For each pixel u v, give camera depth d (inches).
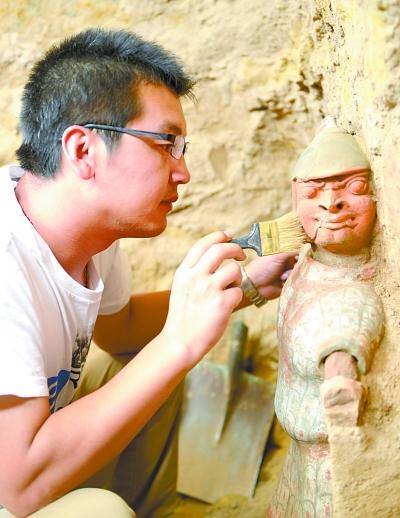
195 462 74.5
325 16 51.9
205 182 77.0
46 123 46.9
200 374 78.3
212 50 71.2
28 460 44.6
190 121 75.0
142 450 65.9
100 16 72.3
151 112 46.6
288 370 49.3
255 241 49.6
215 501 71.7
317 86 63.9
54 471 45.4
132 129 46.1
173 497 70.2
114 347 65.1
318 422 46.4
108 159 46.6
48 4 72.4
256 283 56.4
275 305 80.7
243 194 77.6
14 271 45.9
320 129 49.4
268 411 75.2
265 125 73.7
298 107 70.8
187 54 71.7
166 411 65.7
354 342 43.8
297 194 47.4
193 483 73.2
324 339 44.8
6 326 44.9
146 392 45.8
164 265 80.0
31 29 73.4
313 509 47.8
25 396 44.3
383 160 42.4
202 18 70.2
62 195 48.1
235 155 76.2
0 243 46.5
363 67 43.1
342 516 44.0
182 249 79.5
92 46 47.4
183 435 76.3
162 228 50.6
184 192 77.4
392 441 43.4
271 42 68.9
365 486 43.5
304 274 49.9
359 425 43.1
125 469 66.9
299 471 49.8
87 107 45.9
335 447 43.0
